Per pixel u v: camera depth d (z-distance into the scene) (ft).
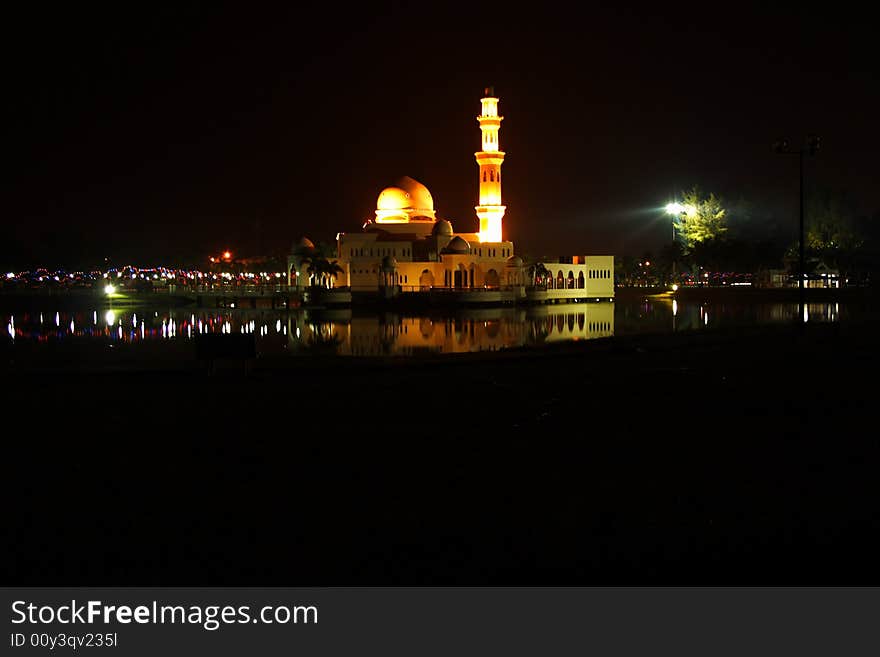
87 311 453.17
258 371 149.59
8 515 65.62
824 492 69.82
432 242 550.36
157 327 334.85
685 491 70.74
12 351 226.58
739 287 555.28
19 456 84.64
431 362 162.50
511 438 92.89
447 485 73.36
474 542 59.47
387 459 82.99
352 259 545.44
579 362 168.45
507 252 553.23
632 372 151.02
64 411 110.32
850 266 618.03
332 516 65.05
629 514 64.90
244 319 385.50
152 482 74.74
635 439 91.81
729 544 58.54
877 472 76.02
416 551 57.98
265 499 69.46
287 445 89.56
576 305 499.10
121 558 57.16
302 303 509.35
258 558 57.00
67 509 67.00
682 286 634.43
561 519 63.93
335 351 232.32
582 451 86.07
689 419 103.30
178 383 135.85
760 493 69.77
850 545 58.08
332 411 110.63
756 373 146.61
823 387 128.06
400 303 491.72
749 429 96.32
